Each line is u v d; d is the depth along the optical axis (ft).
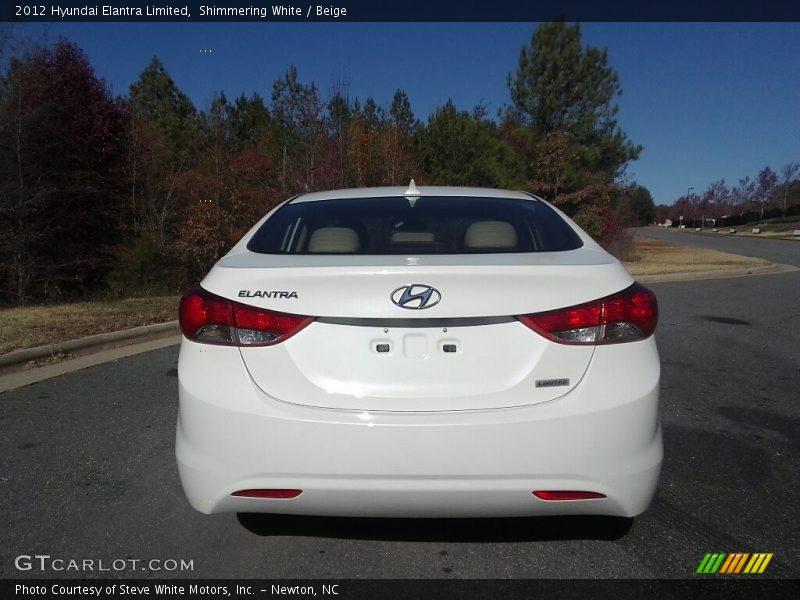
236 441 7.50
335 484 7.37
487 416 7.34
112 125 45.93
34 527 9.78
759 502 10.46
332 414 7.41
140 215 52.08
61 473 11.73
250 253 9.30
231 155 61.05
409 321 7.52
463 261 7.97
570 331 7.55
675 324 28.37
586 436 7.36
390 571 8.56
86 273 42.70
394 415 7.38
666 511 10.14
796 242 130.11
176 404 15.83
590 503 7.50
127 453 12.66
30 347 20.25
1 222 38.04
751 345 23.44
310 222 10.19
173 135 87.35
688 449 12.82
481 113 80.43
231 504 7.66
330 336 7.58
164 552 9.07
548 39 77.87
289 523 9.85
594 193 70.79
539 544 9.19
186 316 8.05
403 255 8.49
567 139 71.87
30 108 39.24
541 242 9.45
